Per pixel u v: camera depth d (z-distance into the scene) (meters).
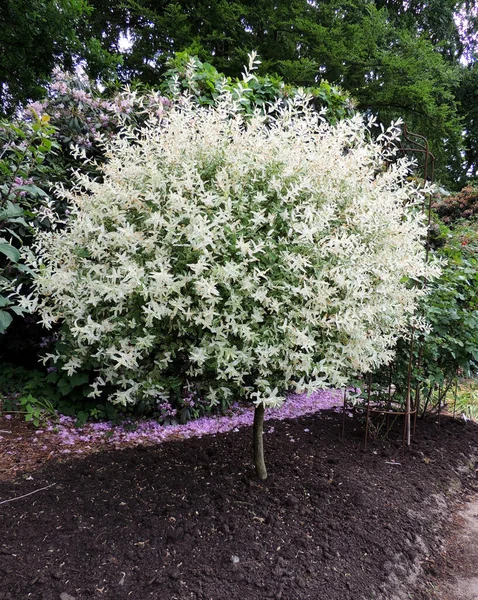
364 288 2.05
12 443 3.24
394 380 3.60
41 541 1.99
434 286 3.62
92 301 2.01
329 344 2.12
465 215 8.37
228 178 2.07
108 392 3.79
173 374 2.38
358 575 1.95
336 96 4.71
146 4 10.72
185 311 1.89
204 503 2.33
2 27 8.35
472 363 3.68
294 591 1.80
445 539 2.44
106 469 2.72
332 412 4.12
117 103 4.19
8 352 4.39
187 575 1.82
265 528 2.16
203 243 1.78
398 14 13.24
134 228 2.05
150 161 2.16
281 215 1.99
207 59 9.31
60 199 3.99
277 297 1.97
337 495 2.54
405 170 2.49
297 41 10.87
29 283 3.81
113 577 1.80
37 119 2.91
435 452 3.39
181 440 3.31
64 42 9.17
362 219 2.16
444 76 11.97
